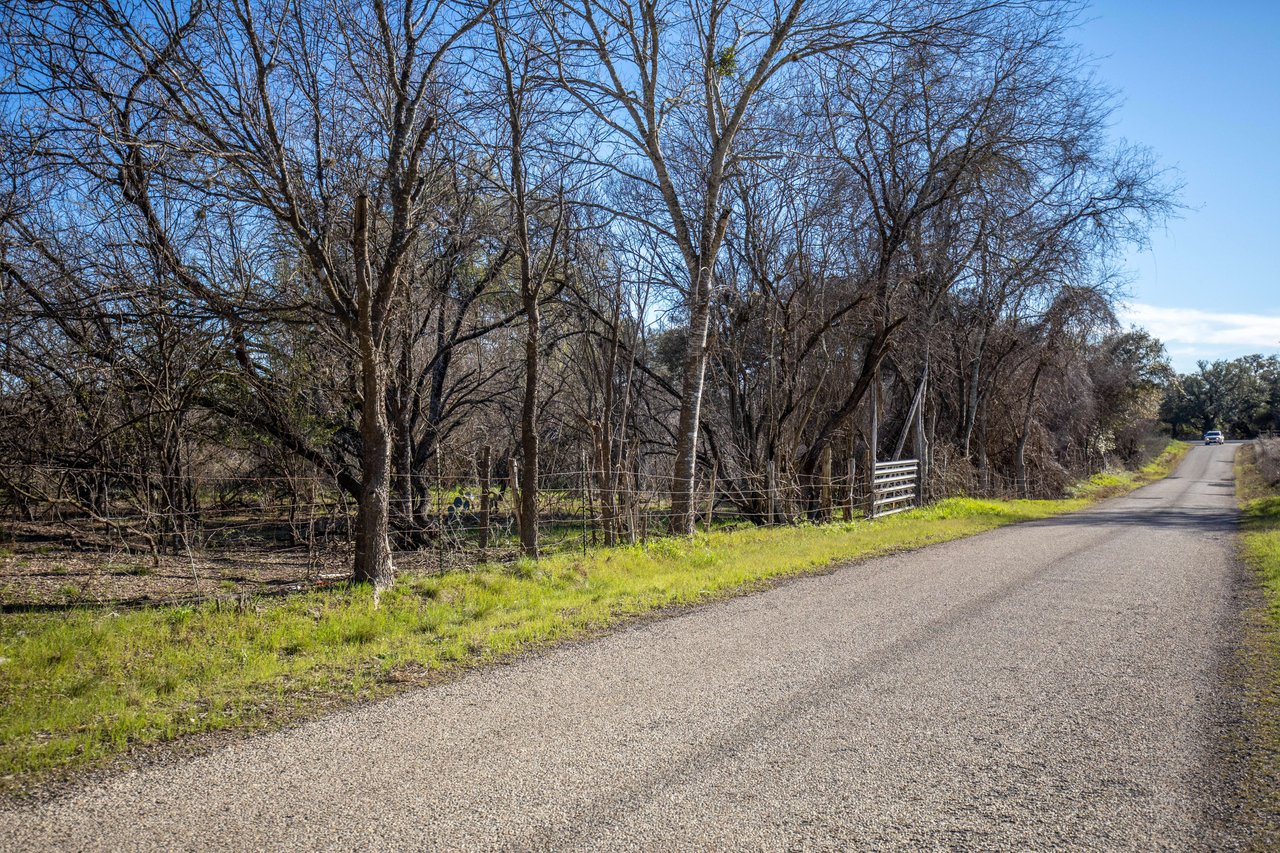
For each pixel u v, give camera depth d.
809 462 21.66
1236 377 115.06
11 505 11.50
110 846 3.56
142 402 11.61
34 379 10.44
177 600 8.88
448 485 16.64
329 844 3.58
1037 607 8.46
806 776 4.27
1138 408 50.47
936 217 21.75
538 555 12.20
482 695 5.69
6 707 5.34
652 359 27.92
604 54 15.47
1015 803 3.94
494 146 11.88
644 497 17.28
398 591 9.05
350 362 12.37
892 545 14.07
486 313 20.44
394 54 10.16
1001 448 35.53
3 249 10.16
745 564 11.21
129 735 4.92
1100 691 5.64
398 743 4.79
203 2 9.47
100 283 10.69
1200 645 6.84
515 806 3.94
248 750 4.69
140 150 9.78
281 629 7.26
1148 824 3.72
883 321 20.44
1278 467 34.91
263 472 14.60
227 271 12.45
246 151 9.58
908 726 4.99
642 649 6.90
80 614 7.81
